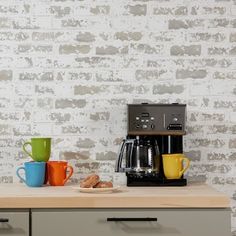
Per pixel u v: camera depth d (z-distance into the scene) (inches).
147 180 97.9
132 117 100.6
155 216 83.2
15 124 107.7
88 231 83.0
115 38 108.5
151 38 108.4
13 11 108.2
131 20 108.1
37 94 108.0
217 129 108.5
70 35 108.4
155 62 108.4
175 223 83.2
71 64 108.2
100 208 83.7
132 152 99.9
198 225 83.2
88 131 108.2
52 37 108.4
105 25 108.5
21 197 83.2
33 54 108.2
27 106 107.9
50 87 108.0
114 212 83.0
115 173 108.1
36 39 108.3
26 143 101.7
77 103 108.2
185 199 83.4
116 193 87.7
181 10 108.3
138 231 83.3
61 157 108.0
